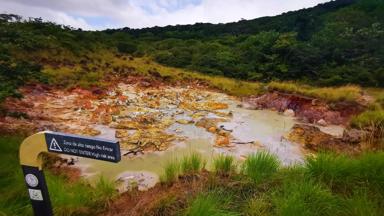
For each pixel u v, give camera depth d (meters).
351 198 2.73
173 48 32.03
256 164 3.57
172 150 7.04
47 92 12.73
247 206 2.78
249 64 22.02
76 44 24.27
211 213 2.49
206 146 7.39
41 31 23.09
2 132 6.53
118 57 26.44
